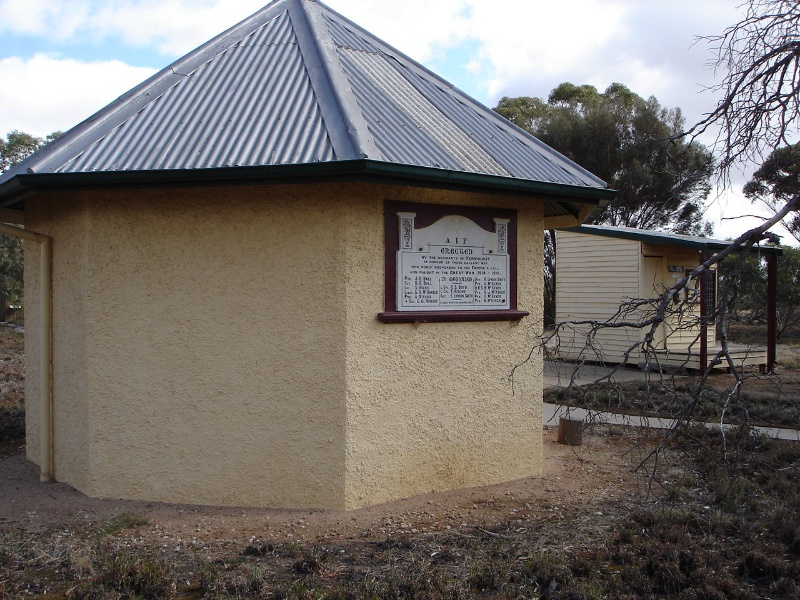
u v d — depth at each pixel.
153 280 5.96
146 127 6.08
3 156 31.30
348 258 5.64
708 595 4.28
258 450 5.84
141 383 5.98
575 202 6.78
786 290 21.77
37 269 7.07
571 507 6.06
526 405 6.84
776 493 6.38
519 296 6.67
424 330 6.11
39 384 7.18
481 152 6.43
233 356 5.87
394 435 5.97
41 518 5.69
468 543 5.14
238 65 7.02
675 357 15.41
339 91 6.25
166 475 5.98
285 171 5.27
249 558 4.85
